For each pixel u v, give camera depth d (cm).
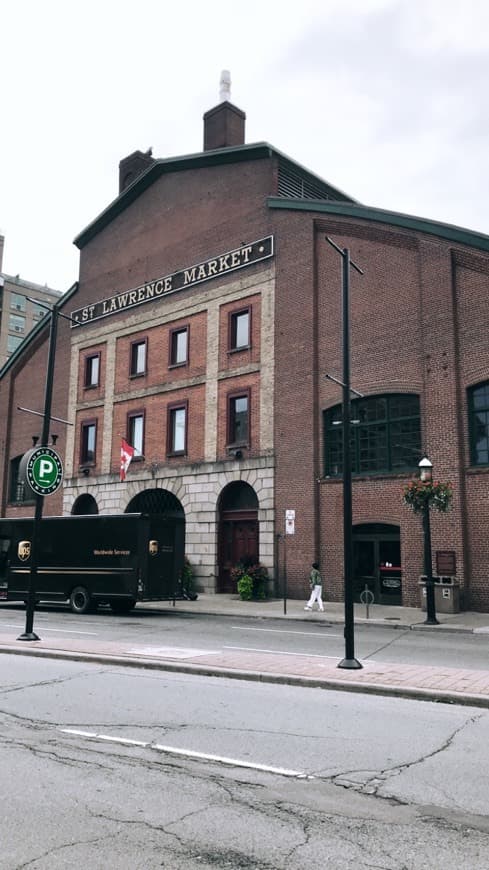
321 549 2584
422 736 723
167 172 3447
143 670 1126
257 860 435
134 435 3428
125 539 2223
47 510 3784
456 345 2316
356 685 953
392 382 2469
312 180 3238
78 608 2303
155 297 3391
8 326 8294
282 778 593
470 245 2328
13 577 2484
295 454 2692
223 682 1023
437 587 2172
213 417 3023
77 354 3803
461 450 2259
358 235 2656
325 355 2689
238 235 3070
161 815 508
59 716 811
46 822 494
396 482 2405
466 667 1178
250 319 2948
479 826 492
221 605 2472
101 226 3791
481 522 2197
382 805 531
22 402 4156
